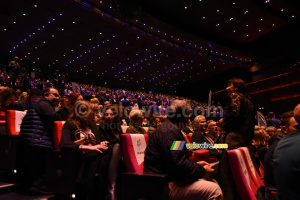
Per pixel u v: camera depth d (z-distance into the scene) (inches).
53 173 106.1
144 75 1115.9
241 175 86.7
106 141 112.4
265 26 848.3
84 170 102.6
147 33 757.3
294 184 65.1
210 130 210.8
